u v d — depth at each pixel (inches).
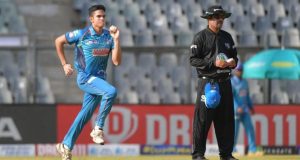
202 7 3292.3
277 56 2620.6
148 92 2923.2
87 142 2596.0
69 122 2596.0
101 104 1390.3
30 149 2586.1
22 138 2588.6
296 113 2674.7
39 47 2674.7
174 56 2952.8
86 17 3166.8
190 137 2635.3
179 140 2635.3
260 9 3302.2
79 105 2598.4
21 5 3174.2
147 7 3260.3
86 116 1433.3
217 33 1421.0
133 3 3262.8
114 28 1370.6
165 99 2915.8
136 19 3201.3
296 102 2908.5
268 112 2672.2
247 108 2524.6
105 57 1412.4
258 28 3253.0
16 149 2586.1
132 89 2928.2
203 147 1460.4
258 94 2891.2
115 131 2625.5
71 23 3174.2
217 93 1395.2
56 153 2588.6
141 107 2630.4
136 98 2913.4
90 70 1408.7
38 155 2576.3
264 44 2812.5
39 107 2593.5
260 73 2603.3
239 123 2568.9
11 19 3115.2
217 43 1412.4
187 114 2632.9
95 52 1397.6
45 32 3097.9
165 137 2632.9
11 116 2588.6
